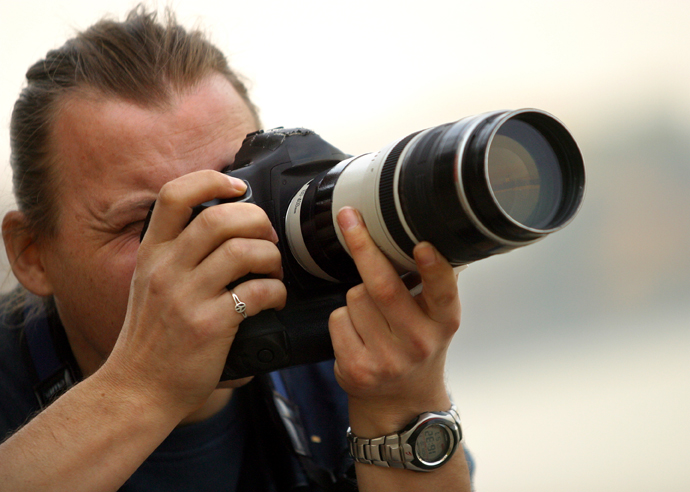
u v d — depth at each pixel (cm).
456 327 285
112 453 281
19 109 387
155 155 343
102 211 346
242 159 335
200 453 388
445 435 320
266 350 291
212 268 275
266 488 411
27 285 390
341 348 288
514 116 220
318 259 292
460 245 234
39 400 390
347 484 392
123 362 291
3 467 274
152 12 386
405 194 240
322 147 330
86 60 356
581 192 232
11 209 417
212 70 388
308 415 421
